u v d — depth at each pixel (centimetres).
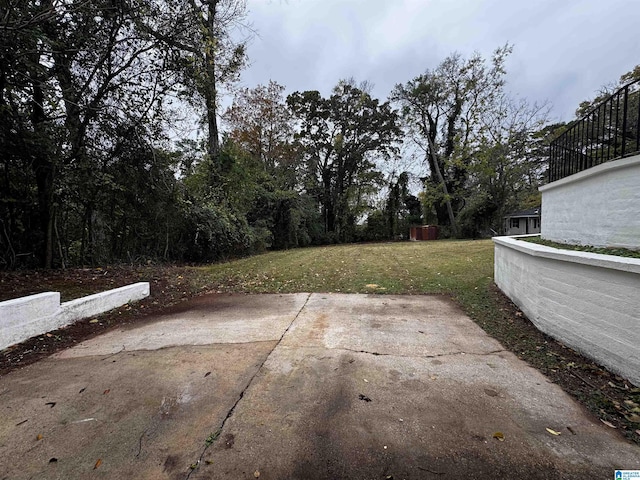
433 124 2395
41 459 157
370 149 2541
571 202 379
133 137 701
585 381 216
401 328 335
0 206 631
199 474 145
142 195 806
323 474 144
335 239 2512
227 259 1180
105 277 610
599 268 231
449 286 511
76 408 201
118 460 155
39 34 429
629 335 208
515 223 2467
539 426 173
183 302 477
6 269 627
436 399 202
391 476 141
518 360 253
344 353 276
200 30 628
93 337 333
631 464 145
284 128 2117
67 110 620
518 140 1862
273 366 254
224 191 1279
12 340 304
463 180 2297
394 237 2631
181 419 187
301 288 551
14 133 543
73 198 728
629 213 279
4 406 205
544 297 301
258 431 175
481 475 140
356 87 2422
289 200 1841
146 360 271
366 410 192
